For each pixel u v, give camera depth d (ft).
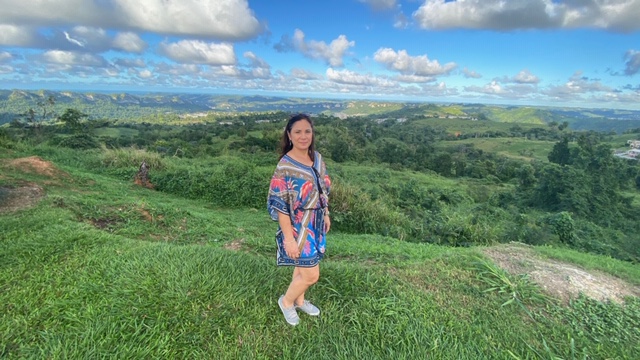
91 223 15.72
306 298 8.84
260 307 8.25
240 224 20.74
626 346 8.00
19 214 14.42
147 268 9.36
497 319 8.58
